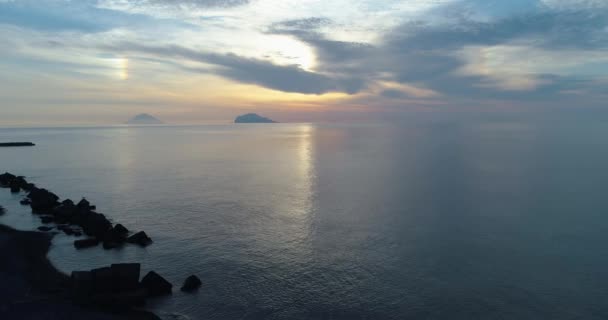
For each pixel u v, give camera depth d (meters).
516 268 25.06
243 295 21.00
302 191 50.19
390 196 46.81
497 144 132.00
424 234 31.78
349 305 20.20
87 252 26.73
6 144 127.81
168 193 48.59
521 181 56.66
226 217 36.88
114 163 81.94
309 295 21.17
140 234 29.05
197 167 75.56
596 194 46.78
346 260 26.08
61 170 70.50
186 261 25.58
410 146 127.88
